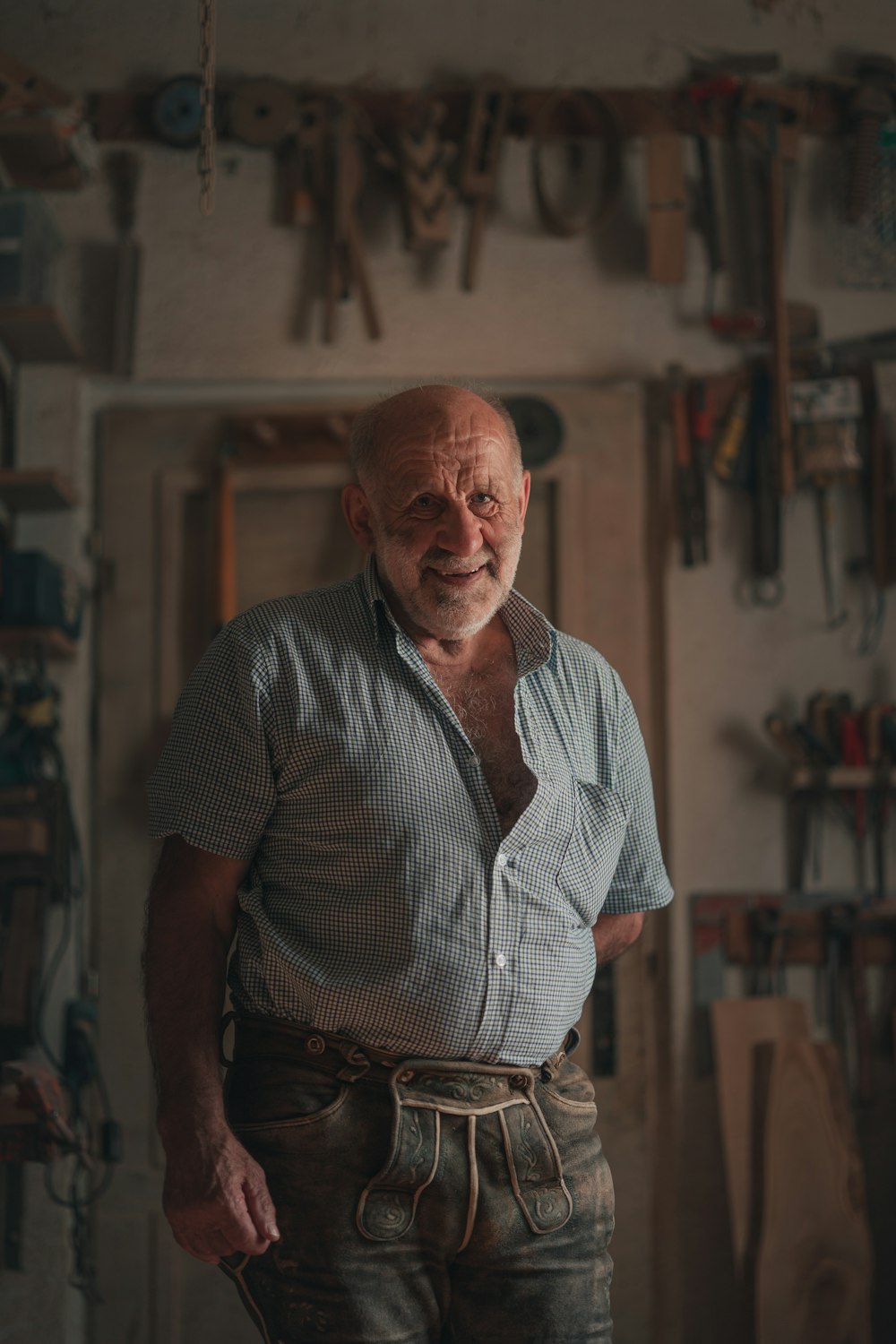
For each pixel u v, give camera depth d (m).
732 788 3.33
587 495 3.41
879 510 3.41
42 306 3.09
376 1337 1.40
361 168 3.50
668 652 3.36
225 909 1.53
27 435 3.37
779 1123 3.07
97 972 3.21
